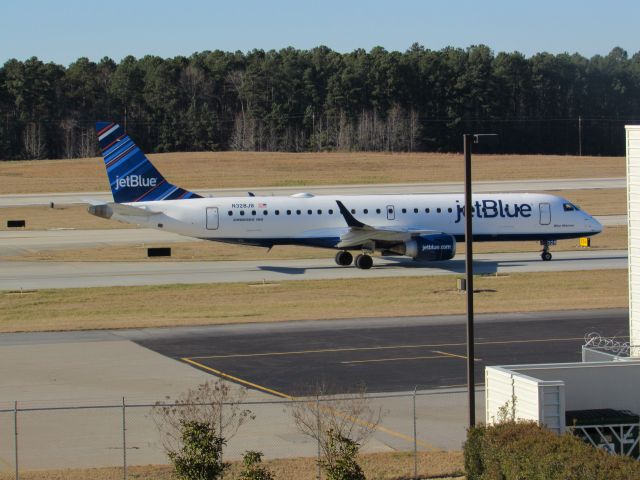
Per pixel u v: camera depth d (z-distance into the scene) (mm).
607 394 109562
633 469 77062
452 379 142875
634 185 133000
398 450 106812
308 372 148375
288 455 104375
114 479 95250
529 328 186000
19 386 138500
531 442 85938
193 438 89312
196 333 183250
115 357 160000
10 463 101688
